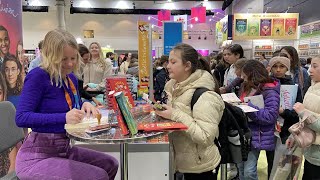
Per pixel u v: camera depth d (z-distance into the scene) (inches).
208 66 82.8
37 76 61.0
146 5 737.0
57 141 63.1
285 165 91.4
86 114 64.9
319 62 88.4
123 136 53.8
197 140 71.3
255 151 105.6
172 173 86.7
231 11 762.8
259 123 100.4
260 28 435.2
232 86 131.2
